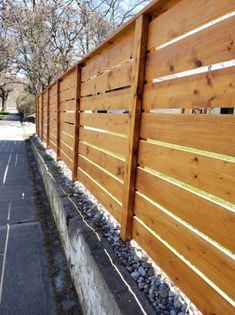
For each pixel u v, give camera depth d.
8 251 2.75
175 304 1.44
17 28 16.84
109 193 2.44
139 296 1.47
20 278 2.35
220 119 1.11
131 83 1.86
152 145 1.65
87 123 3.15
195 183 1.27
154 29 1.62
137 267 1.74
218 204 1.14
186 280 1.35
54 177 3.95
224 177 1.10
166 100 1.49
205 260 1.22
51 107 6.40
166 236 1.53
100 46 2.40
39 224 3.38
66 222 2.60
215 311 1.16
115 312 1.42
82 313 2.00
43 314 1.98
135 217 1.91
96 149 2.80
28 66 17.56
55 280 2.35
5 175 5.59
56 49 17.20
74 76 3.76
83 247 2.04
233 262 1.06
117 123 2.24
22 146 9.49
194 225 1.28
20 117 23.66
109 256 1.84
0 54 18.11
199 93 1.23
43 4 16.67
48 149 6.80
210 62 1.16
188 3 1.31
